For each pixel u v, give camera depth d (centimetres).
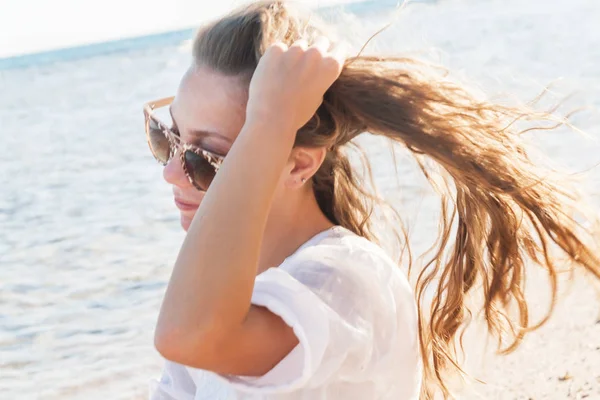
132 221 1191
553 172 217
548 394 470
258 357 180
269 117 183
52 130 2433
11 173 1744
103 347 738
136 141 2017
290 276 182
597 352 516
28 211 1355
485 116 208
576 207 219
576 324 552
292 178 208
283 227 215
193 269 171
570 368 498
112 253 1033
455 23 3991
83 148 1992
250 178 178
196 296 170
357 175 245
